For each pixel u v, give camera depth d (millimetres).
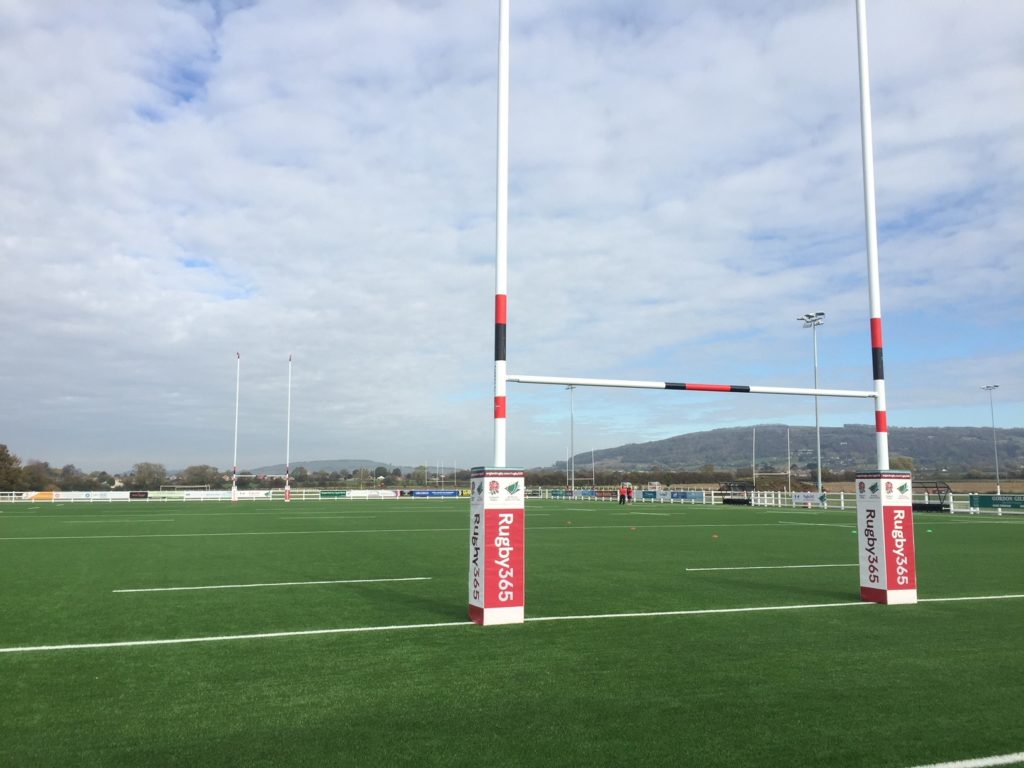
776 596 11477
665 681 6594
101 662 7367
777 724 5434
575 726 5395
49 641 8336
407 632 8758
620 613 10000
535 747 4973
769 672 6898
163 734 5281
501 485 9336
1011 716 5621
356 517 34906
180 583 13000
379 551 18734
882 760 4746
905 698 6078
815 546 20281
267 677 6781
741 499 55188
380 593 11852
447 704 5938
